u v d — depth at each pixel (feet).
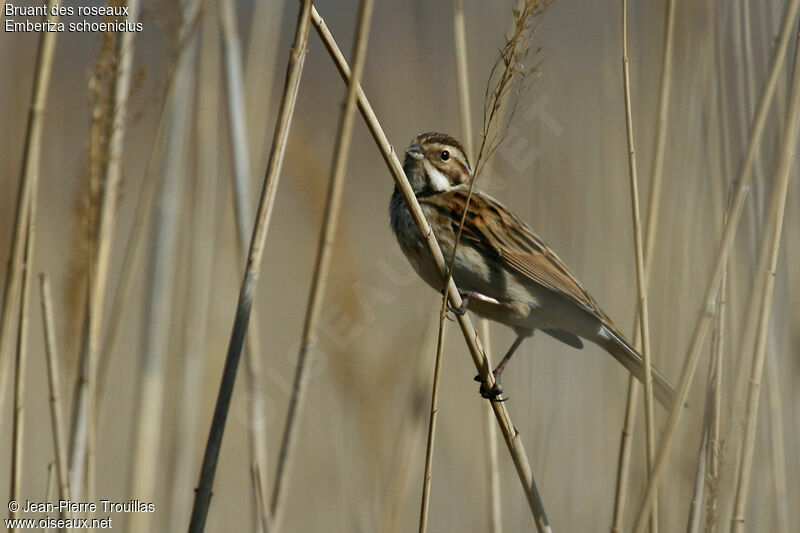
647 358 25.52
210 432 24.54
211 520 41.16
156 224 35.42
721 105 31.09
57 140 51.70
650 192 27.14
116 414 48.16
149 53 32.12
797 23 32.40
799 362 34.17
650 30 39.55
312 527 39.24
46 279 26.55
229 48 34.19
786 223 34.53
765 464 32.12
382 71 49.29
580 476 39.78
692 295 33.78
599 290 40.73
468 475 42.34
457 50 32.71
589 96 46.68
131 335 51.83
